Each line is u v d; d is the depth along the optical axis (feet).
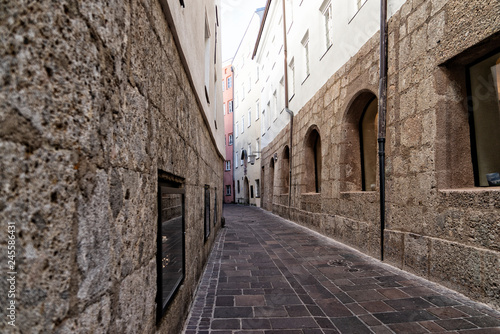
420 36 13.82
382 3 16.75
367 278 13.48
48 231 2.33
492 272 9.72
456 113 12.51
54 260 2.36
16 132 2.18
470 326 8.57
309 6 33.24
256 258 18.25
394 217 15.53
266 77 64.03
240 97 97.96
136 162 4.33
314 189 34.04
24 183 2.21
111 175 3.38
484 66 11.97
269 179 61.11
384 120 16.70
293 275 14.37
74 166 2.64
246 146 90.02
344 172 22.90
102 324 3.04
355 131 22.98
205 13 17.61
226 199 111.04
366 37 19.24
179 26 7.97
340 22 23.81
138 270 4.34
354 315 9.62
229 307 10.46
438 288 11.70
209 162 20.35
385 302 10.59
